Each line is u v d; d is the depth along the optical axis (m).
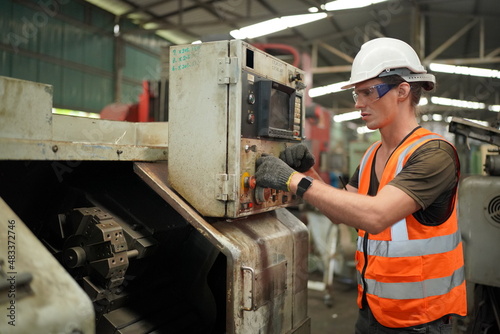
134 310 1.51
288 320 1.64
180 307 1.66
